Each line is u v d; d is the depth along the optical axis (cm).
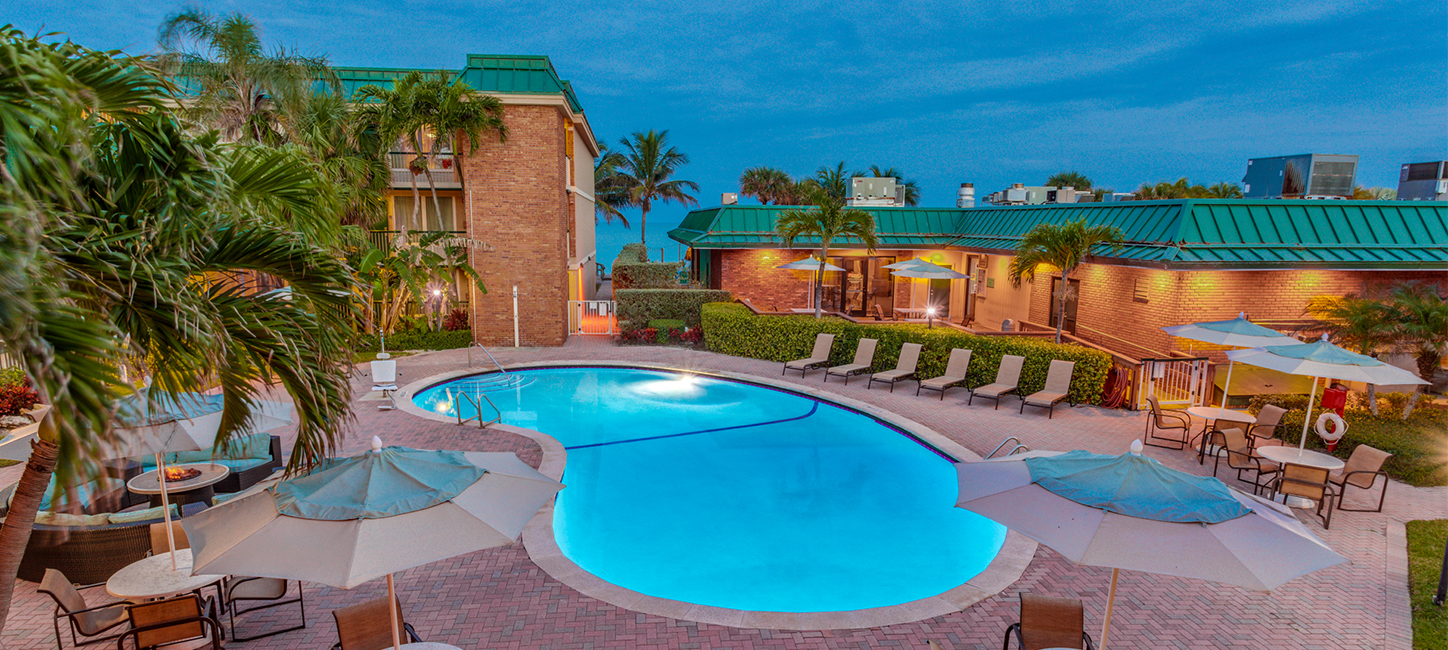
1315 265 1570
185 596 613
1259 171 2125
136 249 406
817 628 685
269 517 477
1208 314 1636
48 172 318
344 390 544
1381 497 948
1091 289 1981
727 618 700
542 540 866
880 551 950
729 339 2139
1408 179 2202
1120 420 1447
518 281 2208
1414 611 716
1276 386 1617
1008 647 652
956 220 2892
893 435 1427
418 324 2231
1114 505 491
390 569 438
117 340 338
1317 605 729
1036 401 1467
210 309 438
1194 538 462
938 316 2850
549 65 2169
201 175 446
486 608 716
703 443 1399
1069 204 2211
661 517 1055
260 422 741
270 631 678
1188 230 1667
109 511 872
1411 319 1294
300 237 504
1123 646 659
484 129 2100
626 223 6166
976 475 594
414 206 2272
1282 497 1009
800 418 1559
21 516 438
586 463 1287
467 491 525
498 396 1752
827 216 2061
